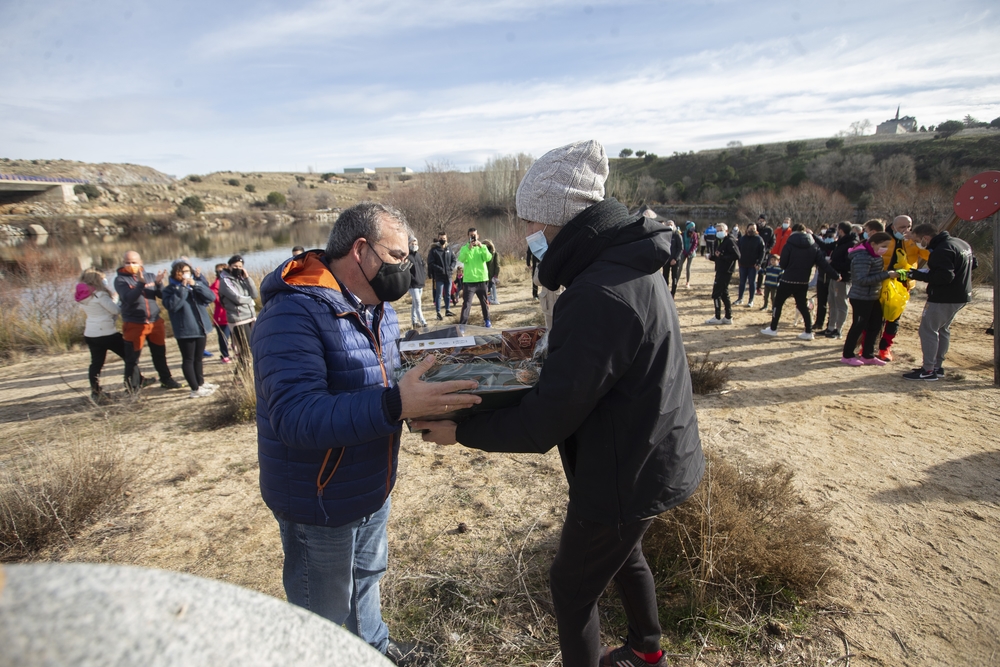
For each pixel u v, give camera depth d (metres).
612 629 2.28
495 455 4.16
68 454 4.29
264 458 1.64
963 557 2.75
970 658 2.12
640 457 1.47
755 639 2.24
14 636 0.50
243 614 0.68
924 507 3.22
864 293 5.99
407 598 2.55
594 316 1.33
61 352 9.55
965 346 6.75
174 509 3.65
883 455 3.91
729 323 8.55
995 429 4.32
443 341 1.94
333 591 1.77
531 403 1.39
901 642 2.21
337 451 1.60
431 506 3.43
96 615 0.56
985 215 5.20
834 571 2.55
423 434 1.62
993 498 3.29
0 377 7.95
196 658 0.59
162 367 6.68
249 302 6.91
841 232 7.38
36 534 3.25
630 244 1.42
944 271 5.23
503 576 2.66
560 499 3.43
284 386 1.40
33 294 11.02
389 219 1.64
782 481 3.05
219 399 5.78
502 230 27.78
